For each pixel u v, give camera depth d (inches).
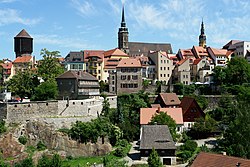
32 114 3388.3
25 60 6097.4
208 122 3897.6
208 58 6432.1
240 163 1710.1
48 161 2605.8
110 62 6254.9
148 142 3063.5
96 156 3304.6
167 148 3006.9
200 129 3786.9
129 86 5383.9
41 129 3319.4
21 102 3326.8
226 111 4205.2
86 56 6289.4
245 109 2623.0
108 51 6791.3
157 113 3868.1
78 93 4254.4
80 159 3225.9
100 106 4141.2
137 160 3031.5
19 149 3073.3
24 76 4205.2
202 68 6003.9
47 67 4544.8
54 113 3526.1
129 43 7573.8
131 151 3371.1
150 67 6181.1
